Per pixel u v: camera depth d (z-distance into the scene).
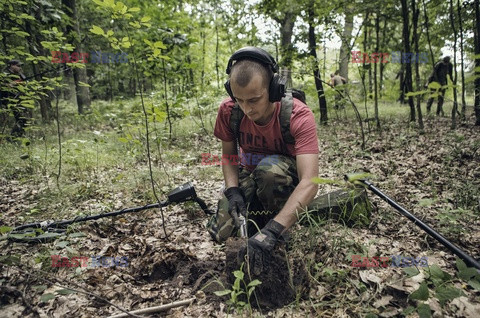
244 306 1.62
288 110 2.07
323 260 2.07
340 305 1.69
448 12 8.27
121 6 2.06
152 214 3.22
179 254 2.27
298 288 1.80
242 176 2.51
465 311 1.60
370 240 2.40
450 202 3.10
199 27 12.15
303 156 1.97
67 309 1.77
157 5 8.51
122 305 1.83
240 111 2.20
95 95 19.98
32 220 2.99
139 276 2.15
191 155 5.65
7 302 1.80
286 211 1.85
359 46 12.27
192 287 1.99
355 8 7.16
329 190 3.71
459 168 4.12
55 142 6.91
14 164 5.00
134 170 4.65
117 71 16.47
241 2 10.45
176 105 5.38
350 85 6.19
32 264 2.16
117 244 2.55
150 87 16.84
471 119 8.75
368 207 2.78
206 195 3.70
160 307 1.76
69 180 4.31
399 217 2.86
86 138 7.28
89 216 2.76
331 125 8.89
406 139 5.93
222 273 2.07
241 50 1.82
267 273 1.73
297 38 8.46
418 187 3.59
